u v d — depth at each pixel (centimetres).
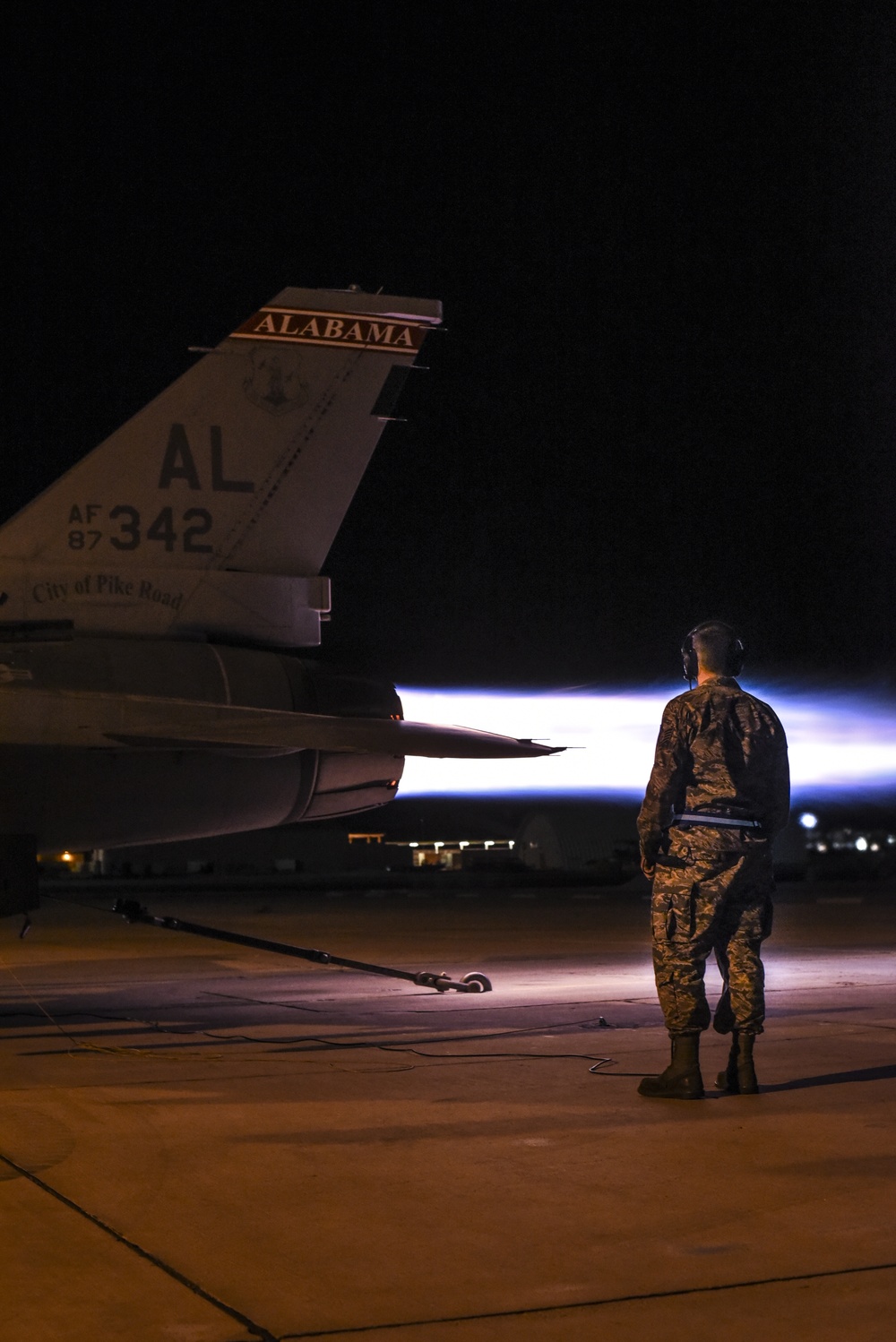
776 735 545
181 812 741
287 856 4944
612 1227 364
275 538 802
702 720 542
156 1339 289
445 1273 329
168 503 786
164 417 791
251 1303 311
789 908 2303
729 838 536
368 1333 293
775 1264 335
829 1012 827
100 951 1422
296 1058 648
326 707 785
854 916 2028
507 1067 618
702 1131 479
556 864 4516
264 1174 423
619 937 1612
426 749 647
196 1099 541
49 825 716
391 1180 414
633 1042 704
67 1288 321
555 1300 312
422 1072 603
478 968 1196
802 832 4012
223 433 798
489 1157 443
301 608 805
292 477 806
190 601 781
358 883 3838
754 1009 543
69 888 3553
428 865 5053
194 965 1253
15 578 754
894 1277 326
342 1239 356
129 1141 467
